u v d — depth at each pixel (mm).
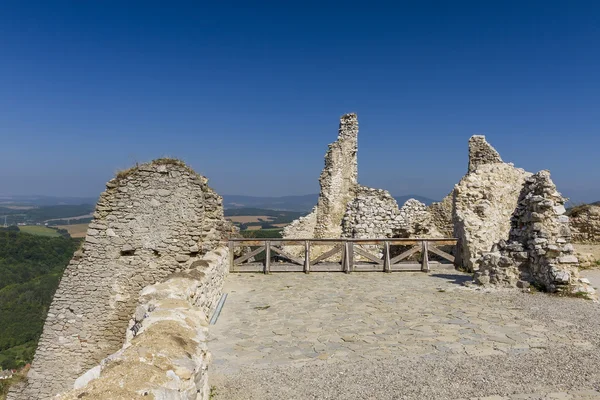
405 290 10156
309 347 6203
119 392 2627
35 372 10438
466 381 4844
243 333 6949
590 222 17734
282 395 4625
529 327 6957
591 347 5934
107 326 10648
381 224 15992
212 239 11273
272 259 14648
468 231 12992
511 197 15281
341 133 20750
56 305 10648
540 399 4379
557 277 9242
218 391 4773
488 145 18547
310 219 20078
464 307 8367
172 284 6242
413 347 6090
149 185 10961
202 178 11242
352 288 10484
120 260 10836
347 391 4668
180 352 3611
